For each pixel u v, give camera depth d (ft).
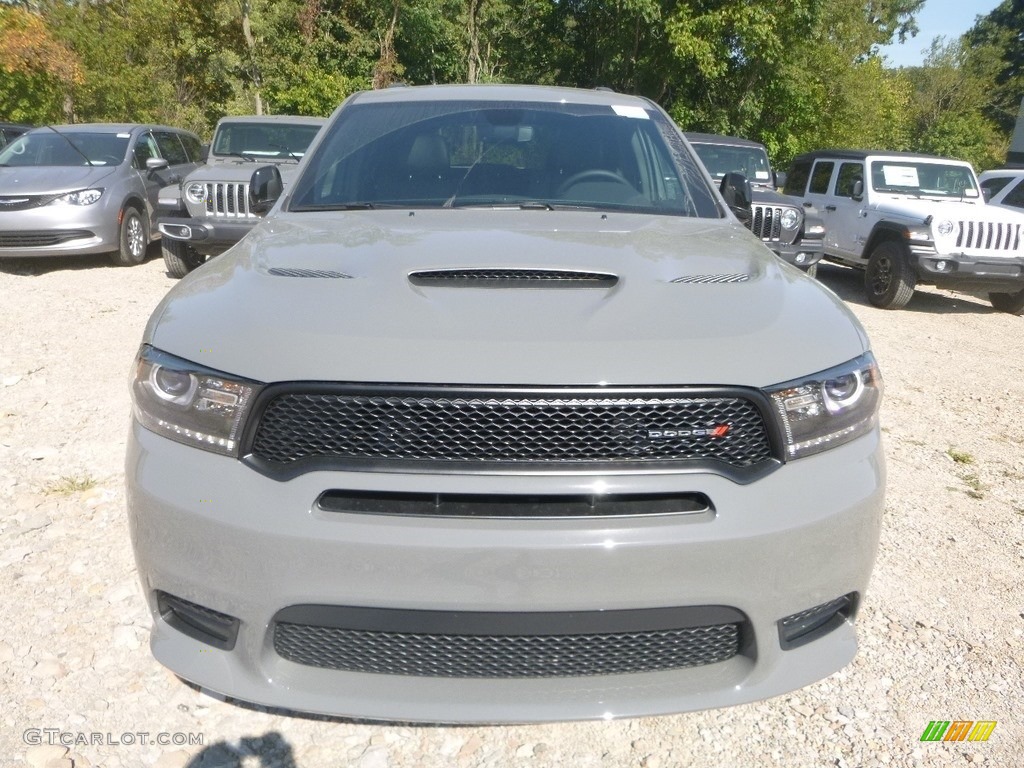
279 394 6.40
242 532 6.31
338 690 6.62
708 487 6.40
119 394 16.94
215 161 33.19
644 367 6.39
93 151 34.12
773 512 6.50
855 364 7.16
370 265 7.81
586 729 8.05
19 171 31.96
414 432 6.28
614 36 84.74
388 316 6.79
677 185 11.12
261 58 88.28
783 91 84.17
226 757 7.52
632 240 8.89
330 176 10.96
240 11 86.74
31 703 8.04
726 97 86.28
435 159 11.18
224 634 6.75
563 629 6.39
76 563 10.48
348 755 7.61
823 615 7.15
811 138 91.15
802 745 7.95
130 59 87.35
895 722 8.30
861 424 7.20
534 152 11.32
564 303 7.11
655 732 8.05
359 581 6.23
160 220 27.37
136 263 33.50
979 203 36.11
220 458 6.57
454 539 6.18
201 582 6.55
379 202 10.58
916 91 166.81
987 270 32.01
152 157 36.24
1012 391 21.81
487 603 6.26
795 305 7.57
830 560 6.77
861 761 7.77
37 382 17.57
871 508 6.99
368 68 94.53
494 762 7.60
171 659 6.91
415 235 8.76
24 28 68.23
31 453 13.87
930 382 22.30
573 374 6.29
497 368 6.29
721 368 6.52
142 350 7.26
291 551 6.24
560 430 6.30
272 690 6.61
